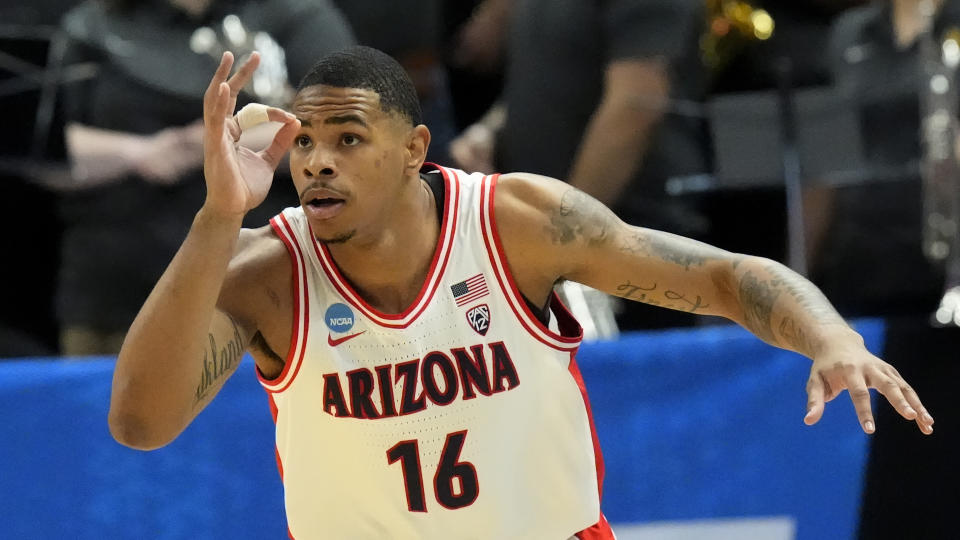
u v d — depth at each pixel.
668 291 9.07
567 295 14.41
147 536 12.68
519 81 15.88
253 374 12.88
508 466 8.87
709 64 16.39
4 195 16.58
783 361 12.95
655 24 15.05
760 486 12.88
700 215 15.77
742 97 14.95
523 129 15.77
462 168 16.69
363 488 8.89
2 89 14.70
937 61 14.92
